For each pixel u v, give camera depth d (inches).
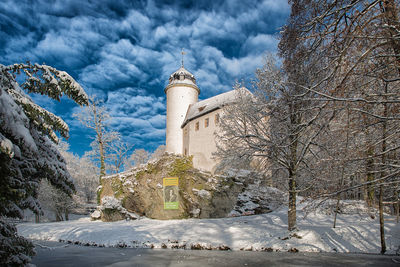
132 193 1000.2
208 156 1195.3
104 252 516.4
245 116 630.5
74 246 606.9
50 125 304.0
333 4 259.9
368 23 245.0
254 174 691.4
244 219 768.9
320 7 301.9
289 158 562.3
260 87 619.8
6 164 237.9
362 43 259.8
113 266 390.0
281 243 523.5
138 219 930.1
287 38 383.6
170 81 1737.2
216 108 1170.6
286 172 628.7
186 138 1476.4
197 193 890.1
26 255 293.3
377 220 638.5
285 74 512.4
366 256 442.9
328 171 391.2
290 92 486.9
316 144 489.4
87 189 1937.7
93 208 1776.6
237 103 653.3
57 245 624.1
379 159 388.8
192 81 1717.5
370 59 264.8
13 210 286.0
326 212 738.8
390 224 568.7
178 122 1622.8
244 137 594.6
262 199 861.8
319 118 362.0
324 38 279.6
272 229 622.2
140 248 565.0
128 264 402.6
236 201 867.4
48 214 1577.3
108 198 1012.5
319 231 551.8
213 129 1185.4
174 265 394.6
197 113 1373.0
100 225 850.1
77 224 908.0
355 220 655.8
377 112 310.3
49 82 293.9
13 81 297.4
